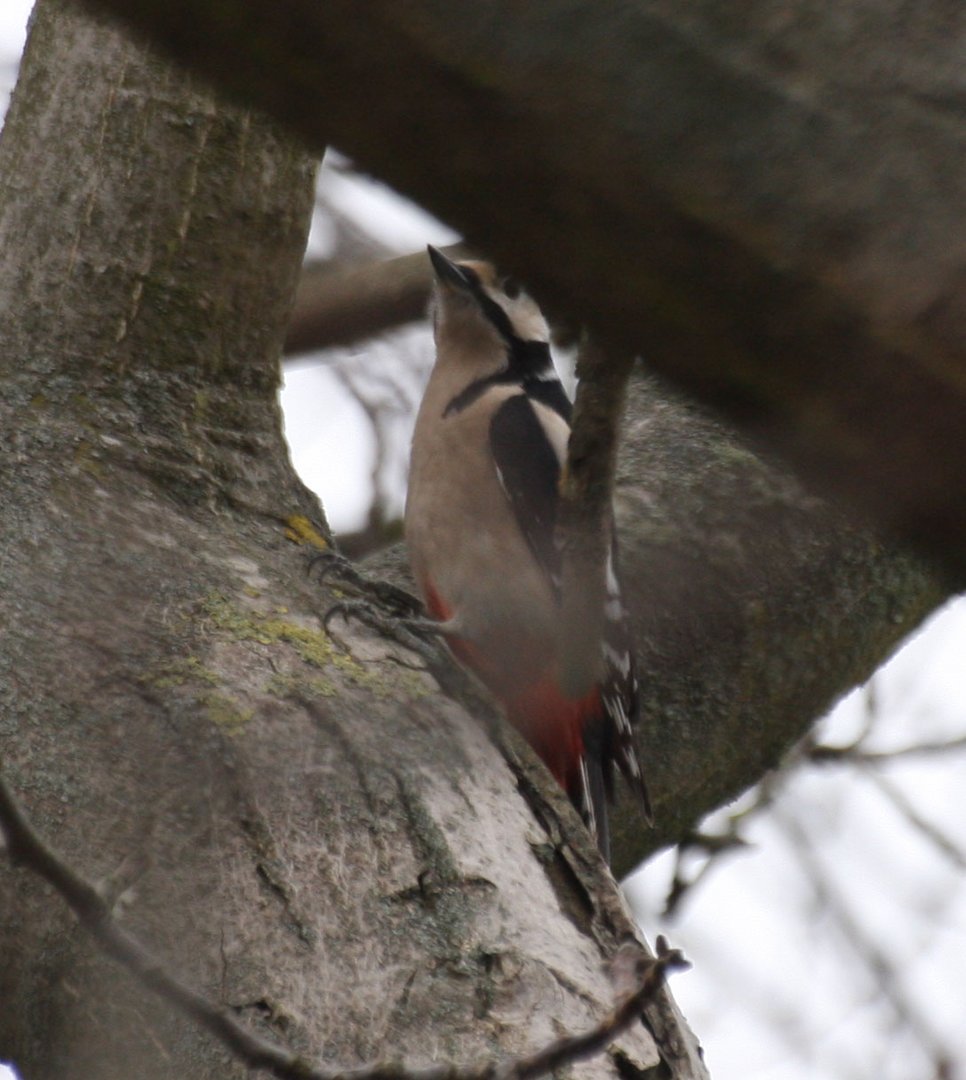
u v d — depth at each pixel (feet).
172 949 17.93
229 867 18.54
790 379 7.29
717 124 7.19
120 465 24.63
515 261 7.60
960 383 6.91
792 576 30.14
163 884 18.52
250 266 27.12
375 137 7.41
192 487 24.99
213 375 26.48
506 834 19.83
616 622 28.78
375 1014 17.37
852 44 7.20
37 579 22.08
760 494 30.53
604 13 7.18
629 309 7.50
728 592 29.99
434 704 21.44
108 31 27.22
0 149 27.73
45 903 18.93
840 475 7.35
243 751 19.63
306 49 7.21
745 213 7.16
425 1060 16.96
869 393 7.12
